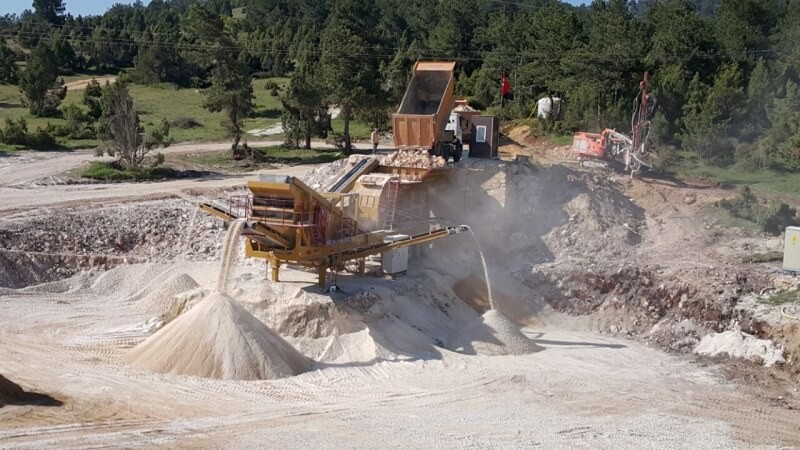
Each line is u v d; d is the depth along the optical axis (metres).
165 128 56.75
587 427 24.59
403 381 27.91
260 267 36.59
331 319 30.30
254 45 107.81
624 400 27.44
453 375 28.83
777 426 25.73
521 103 68.81
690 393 28.45
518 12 102.50
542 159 48.28
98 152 54.25
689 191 45.72
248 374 26.98
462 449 22.12
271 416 23.86
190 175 54.50
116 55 110.44
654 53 63.09
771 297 34.84
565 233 41.53
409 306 32.97
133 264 37.25
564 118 60.44
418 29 106.75
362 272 35.00
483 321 32.91
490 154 46.16
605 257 39.91
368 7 95.81
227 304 28.33
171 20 130.12
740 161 51.50
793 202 44.66
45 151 62.16
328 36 62.94
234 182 51.66
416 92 44.88
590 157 49.44
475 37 88.12
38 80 79.62
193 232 40.25
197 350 27.31
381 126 69.44
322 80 62.81
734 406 27.36
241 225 28.55
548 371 30.05
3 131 62.81
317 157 61.22
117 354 28.33
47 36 113.81
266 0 135.88
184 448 20.92
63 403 23.52
